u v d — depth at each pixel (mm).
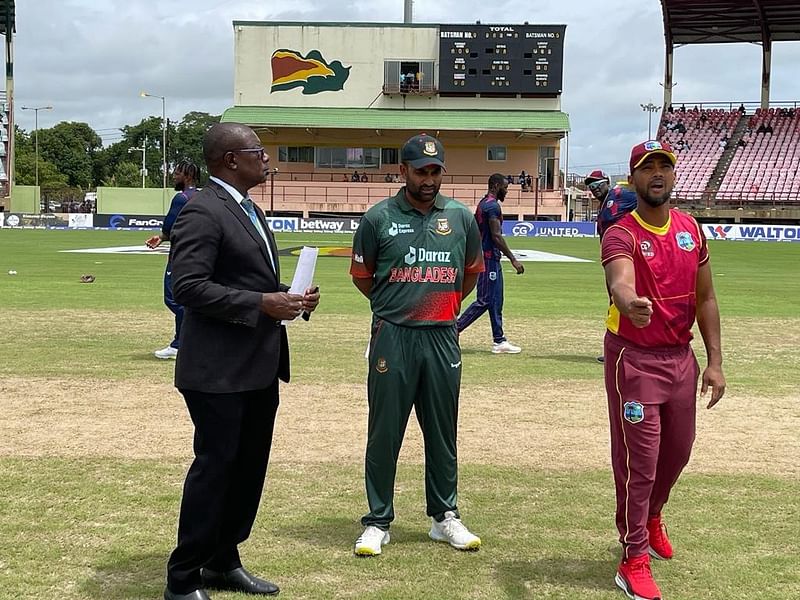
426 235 4633
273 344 3992
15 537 4711
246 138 3973
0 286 18000
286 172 59562
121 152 122000
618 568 4363
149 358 10078
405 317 4633
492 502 5375
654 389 4102
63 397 8008
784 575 4336
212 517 3875
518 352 10852
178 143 121625
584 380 9133
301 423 7184
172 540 4715
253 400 4074
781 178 50062
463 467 6059
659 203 4070
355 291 18031
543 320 14172
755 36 54969
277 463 6109
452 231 4680
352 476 5844
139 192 57625
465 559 4531
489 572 4363
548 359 10414
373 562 4477
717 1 51156
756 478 5859
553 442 6727
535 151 58812
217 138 3951
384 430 4660
